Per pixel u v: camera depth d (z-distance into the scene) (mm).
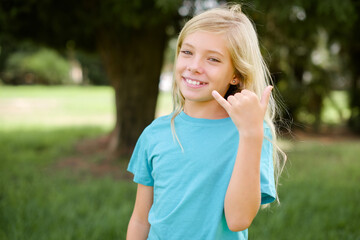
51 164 5352
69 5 4617
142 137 1305
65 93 25781
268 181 1083
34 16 4949
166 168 1160
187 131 1171
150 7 3928
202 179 1096
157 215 1180
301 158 5797
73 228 2932
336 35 6426
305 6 3648
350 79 9547
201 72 1078
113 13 4445
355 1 4066
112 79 5742
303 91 8977
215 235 1077
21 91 26094
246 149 957
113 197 3715
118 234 2779
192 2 4156
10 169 4914
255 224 2938
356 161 5617
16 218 3037
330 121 11000
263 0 3459
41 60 33094
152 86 5613
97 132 8641
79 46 6266
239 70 1108
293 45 7445
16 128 9203
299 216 3148
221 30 1068
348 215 3145
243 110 948
